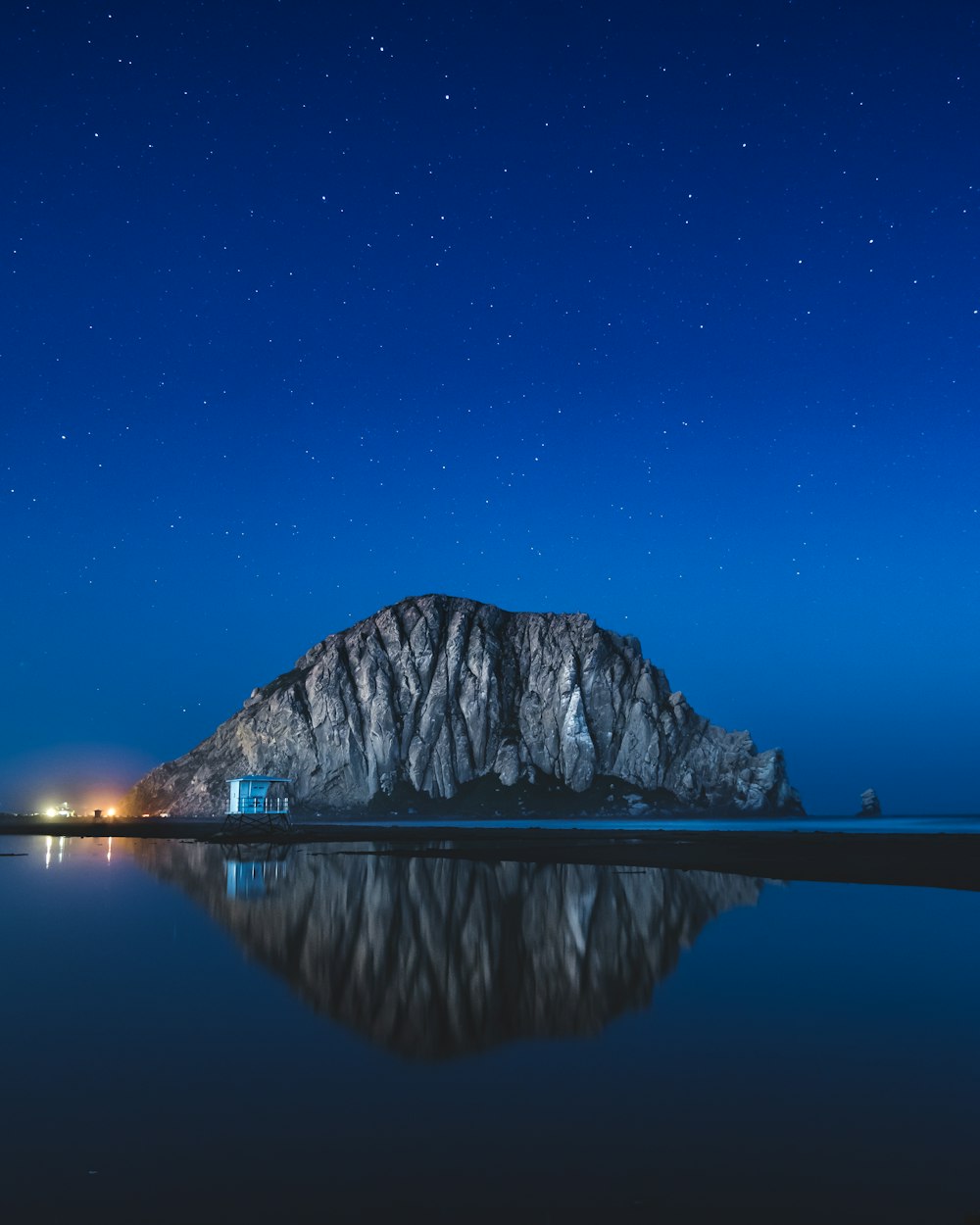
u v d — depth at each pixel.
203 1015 17.28
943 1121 11.45
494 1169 9.97
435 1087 12.94
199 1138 10.91
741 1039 15.51
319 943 26.45
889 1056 14.40
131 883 46.25
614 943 26.36
